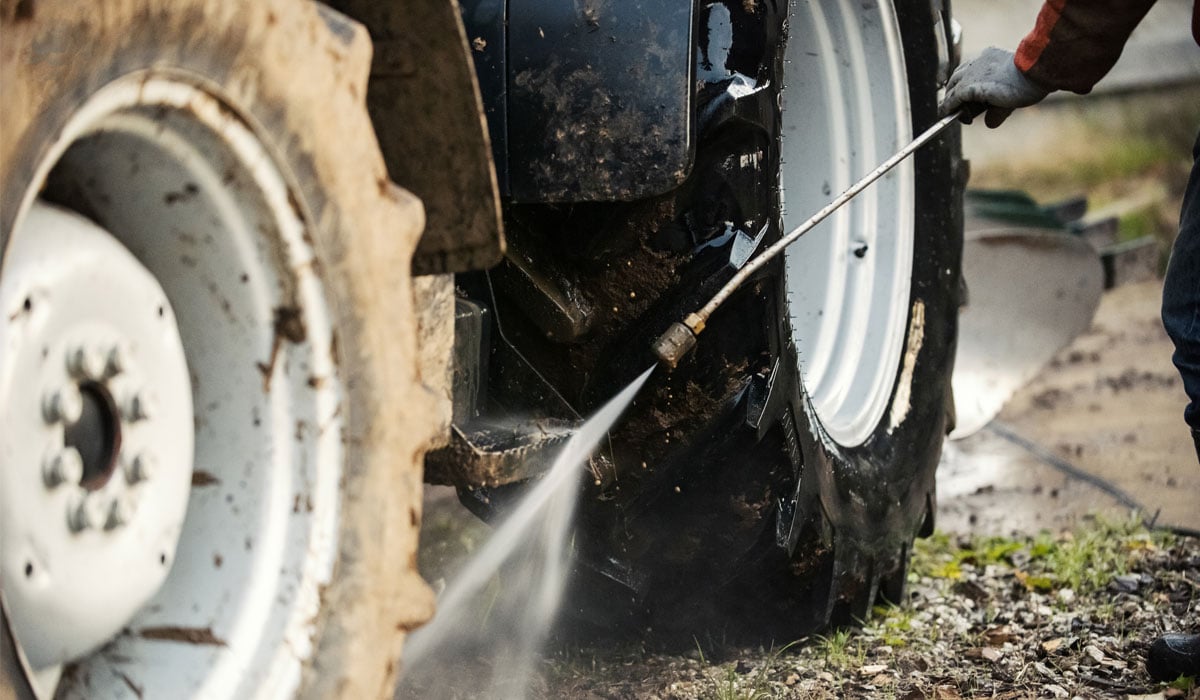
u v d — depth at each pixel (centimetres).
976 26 930
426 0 172
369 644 168
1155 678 281
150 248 159
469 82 177
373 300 167
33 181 127
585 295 244
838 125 337
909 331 345
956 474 475
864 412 326
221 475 164
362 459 167
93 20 130
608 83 229
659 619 285
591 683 272
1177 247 269
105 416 145
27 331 134
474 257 188
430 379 198
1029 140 970
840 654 292
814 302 335
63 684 158
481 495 259
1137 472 467
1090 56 259
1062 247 584
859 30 329
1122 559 360
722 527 265
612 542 264
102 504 143
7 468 131
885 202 342
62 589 138
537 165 230
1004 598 346
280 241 158
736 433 252
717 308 243
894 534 322
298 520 163
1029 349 567
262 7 149
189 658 161
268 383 163
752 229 244
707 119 235
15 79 123
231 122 150
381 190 169
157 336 151
